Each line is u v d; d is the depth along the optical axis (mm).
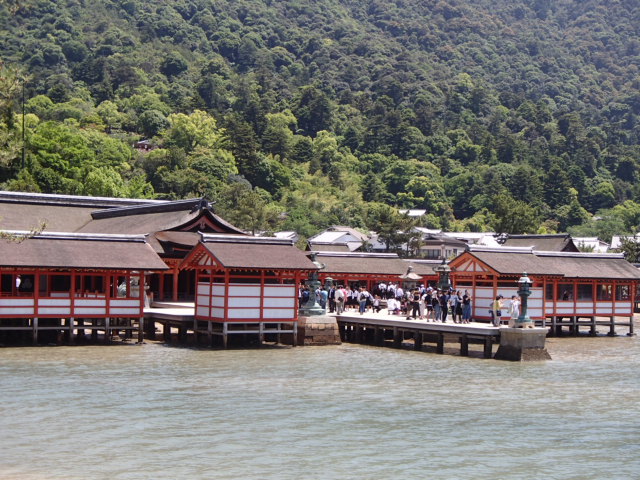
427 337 58750
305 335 54906
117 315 52750
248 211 142000
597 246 166125
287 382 40219
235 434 29016
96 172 122812
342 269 75250
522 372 45062
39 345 51656
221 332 52312
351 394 37250
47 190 116875
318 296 60062
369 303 68125
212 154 188250
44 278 62000
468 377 42906
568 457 27031
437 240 157000
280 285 53500
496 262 59594
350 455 26578
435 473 24797
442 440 28828
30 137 125625
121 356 48000
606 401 36750
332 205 196375
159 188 168125
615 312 68688
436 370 45188
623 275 67062
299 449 27172
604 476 24953
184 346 53312
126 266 51062
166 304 65438
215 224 73750
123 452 26406
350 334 59781
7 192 80688
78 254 50812
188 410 32875
